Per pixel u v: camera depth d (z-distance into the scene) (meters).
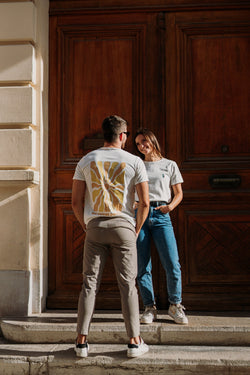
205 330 3.04
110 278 3.80
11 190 3.59
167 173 3.36
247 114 3.84
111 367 2.76
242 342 3.03
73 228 3.89
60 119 3.97
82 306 2.75
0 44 3.70
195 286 3.76
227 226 3.77
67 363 2.79
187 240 3.80
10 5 3.67
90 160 2.87
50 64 4.01
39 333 3.14
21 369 2.84
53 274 3.87
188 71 3.92
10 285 3.53
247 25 3.87
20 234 3.56
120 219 2.77
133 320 2.74
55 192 3.90
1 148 3.57
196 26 3.91
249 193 3.75
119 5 3.98
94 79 3.98
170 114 3.90
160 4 3.94
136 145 3.45
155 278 3.79
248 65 3.87
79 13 4.00
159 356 2.80
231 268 3.74
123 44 3.98
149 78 3.93
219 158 3.84
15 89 3.62
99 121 3.95
